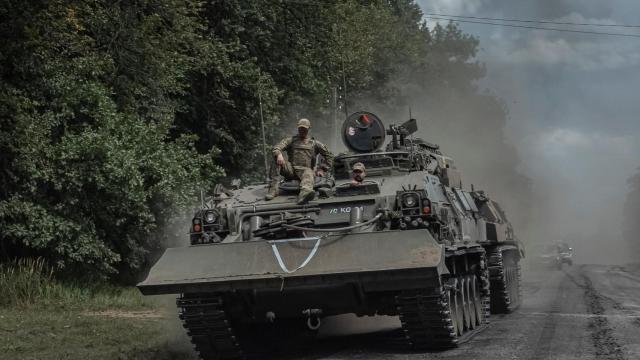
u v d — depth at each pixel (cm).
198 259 1107
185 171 2028
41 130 1791
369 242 1073
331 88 3033
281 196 1230
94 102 1938
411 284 1050
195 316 1113
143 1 2245
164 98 2306
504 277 1745
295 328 1375
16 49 1830
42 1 1861
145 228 1978
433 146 1548
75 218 1872
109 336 1305
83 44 2000
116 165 1847
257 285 1061
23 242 1812
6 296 1688
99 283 1966
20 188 1812
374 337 1350
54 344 1212
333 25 3045
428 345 1155
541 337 1273
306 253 1081
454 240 1241
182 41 2336
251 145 2714
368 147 1355
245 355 1192
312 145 1273
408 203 1115
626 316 1590
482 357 1065
